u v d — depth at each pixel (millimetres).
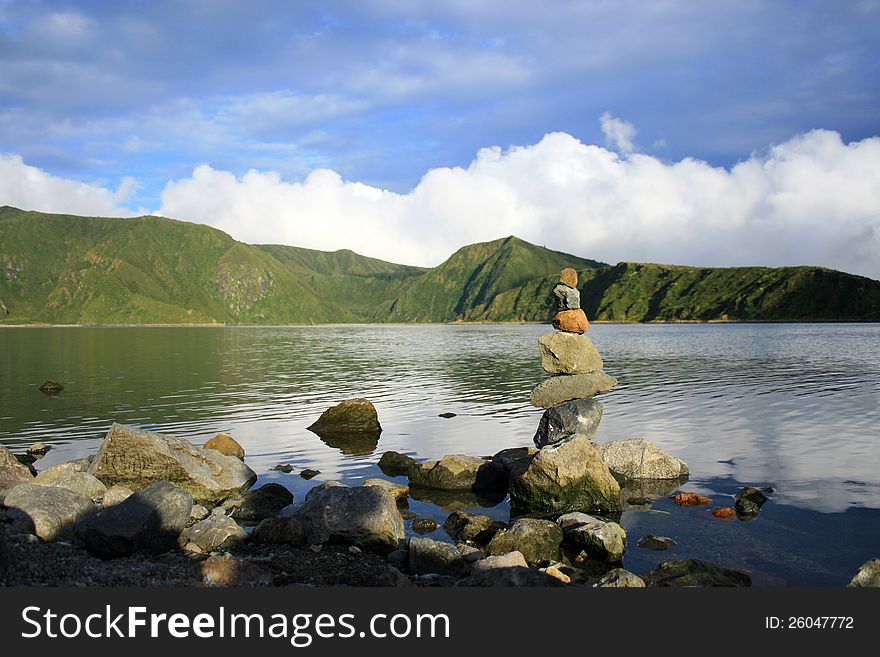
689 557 14836
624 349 95125
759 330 170375
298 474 23688
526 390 47625
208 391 47219
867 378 52125
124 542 13305
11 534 13992
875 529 16422
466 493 21609
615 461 22594
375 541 15406
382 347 115000
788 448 25781
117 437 20891
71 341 139250
